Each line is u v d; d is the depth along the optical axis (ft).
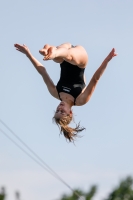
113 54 96.27
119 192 121.80
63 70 99.76
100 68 96.32
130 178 124.06
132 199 122.72
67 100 98.32
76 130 98.37
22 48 100.68
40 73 100.78
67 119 97.60
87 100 97.55
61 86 98.99
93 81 96.84
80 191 121.49
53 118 98.22
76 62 97.66
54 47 92.63
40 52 90.07
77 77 99.40
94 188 122.11
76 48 98.78
